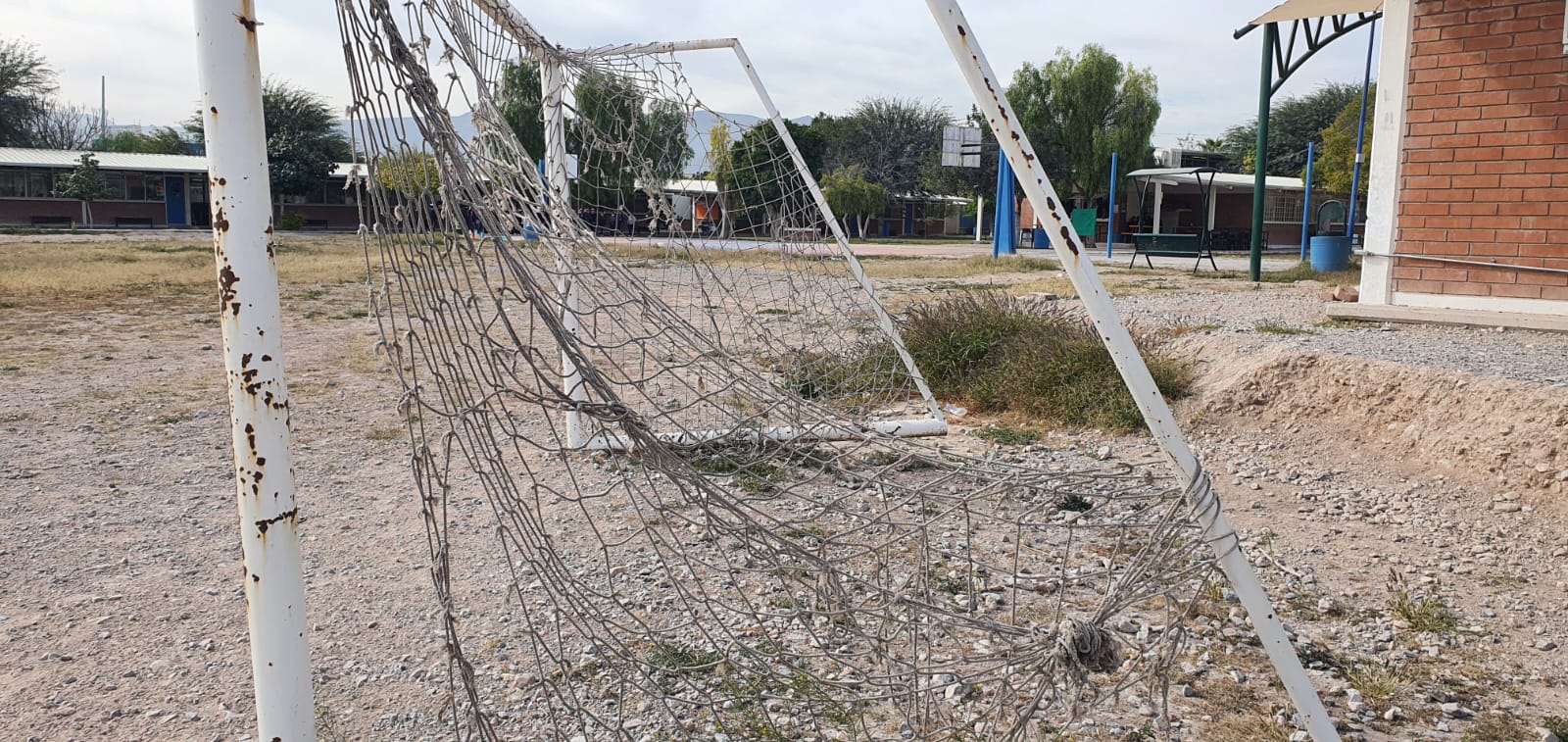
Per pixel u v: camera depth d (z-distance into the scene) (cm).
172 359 981
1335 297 1099
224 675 346
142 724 313
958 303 946
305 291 1672
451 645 235
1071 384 757
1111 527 262
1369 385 649
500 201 271
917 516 326
